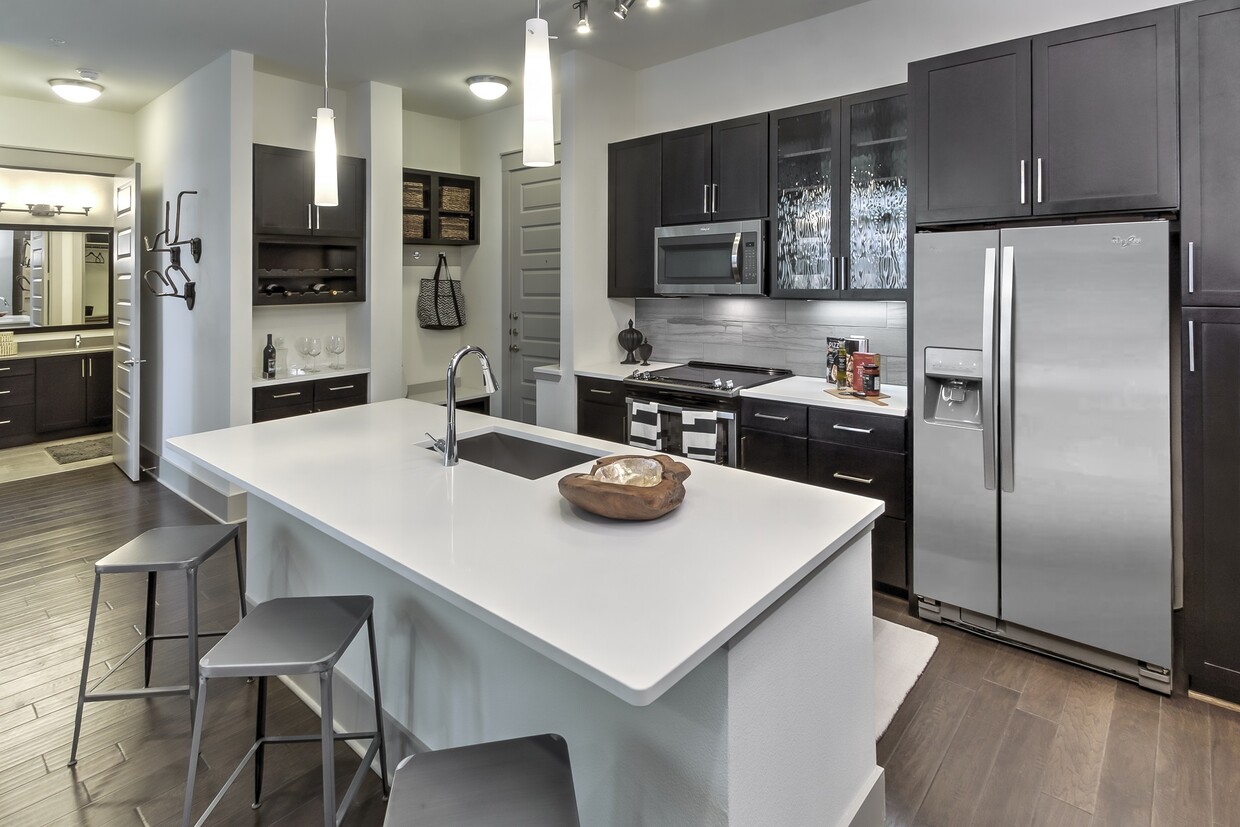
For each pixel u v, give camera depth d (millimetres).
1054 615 2635
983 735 2225
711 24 3848
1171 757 2096
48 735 2219
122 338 5273
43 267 6305
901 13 3486
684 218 4156
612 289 4590
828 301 3930
